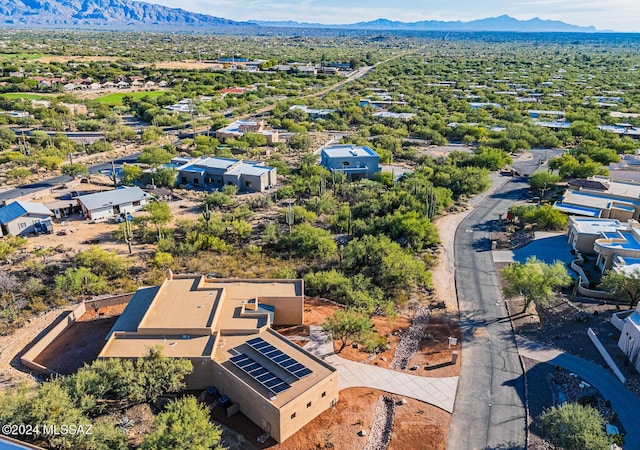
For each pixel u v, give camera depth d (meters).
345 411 42.38
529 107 190.38
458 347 51.75
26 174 105.62
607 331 53.22
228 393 42.56
